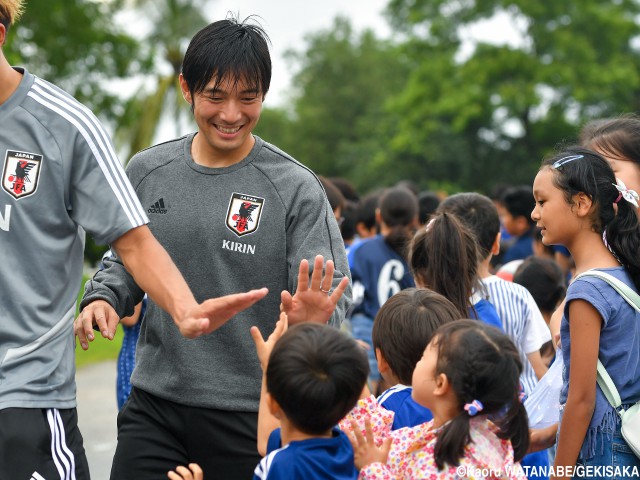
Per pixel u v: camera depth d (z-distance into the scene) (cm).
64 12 2517
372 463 290
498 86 3659
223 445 351
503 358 282
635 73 3734
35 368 305
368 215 764
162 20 3030
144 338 368
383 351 337
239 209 355
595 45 3766
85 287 364
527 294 457
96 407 898
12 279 303
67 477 311
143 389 360
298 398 269
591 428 333
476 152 4059
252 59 341
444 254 403
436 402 291
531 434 386
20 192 304
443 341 288
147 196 364
